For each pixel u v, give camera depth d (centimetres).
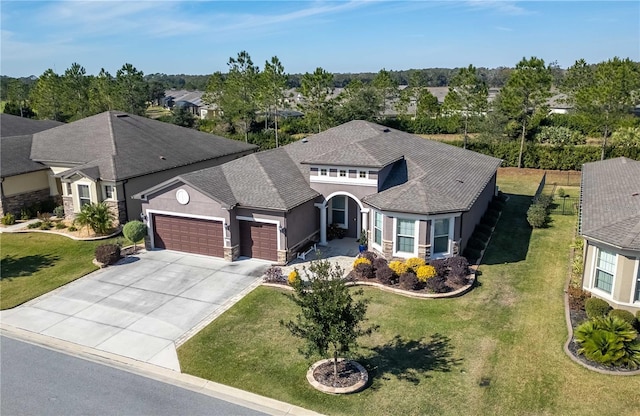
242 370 1557
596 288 1897
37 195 3466
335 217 2850
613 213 2017
